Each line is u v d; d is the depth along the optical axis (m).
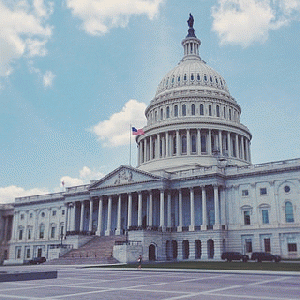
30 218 113.50
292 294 20.42
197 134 102.75
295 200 71.56
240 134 106.94
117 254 68.69
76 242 82.62
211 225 78.31
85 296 20.00
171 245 80.94
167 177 85.00
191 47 129.38
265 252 67.38
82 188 99.94
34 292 22.11
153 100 118.19
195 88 111.75
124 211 93.12
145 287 24.70
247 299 18.42
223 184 80.25
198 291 22.09
